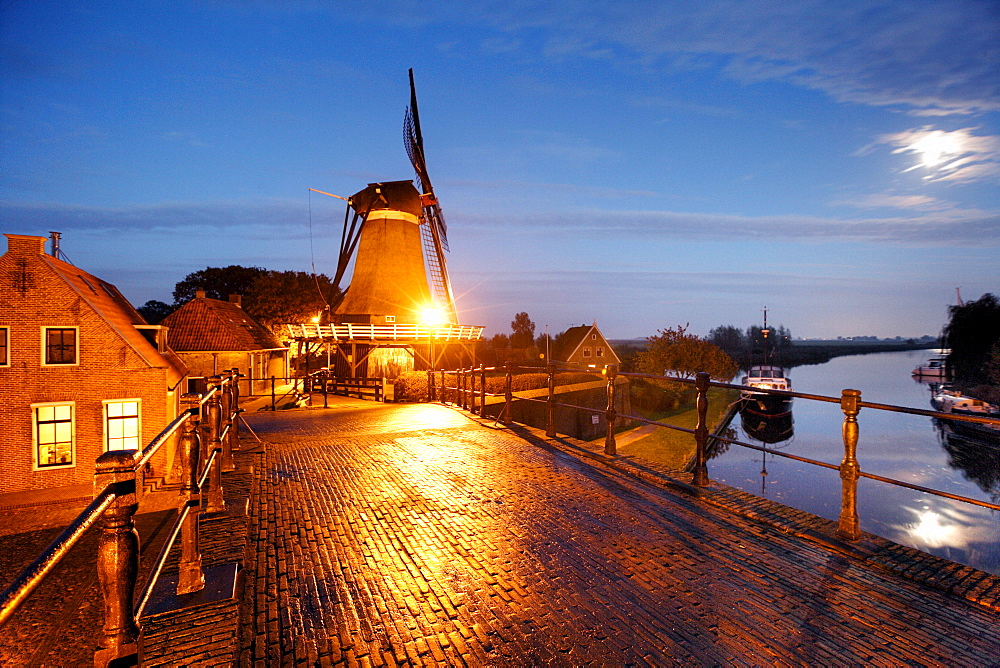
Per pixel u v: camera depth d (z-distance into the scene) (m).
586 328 64.75
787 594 3.62
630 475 6.87
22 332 16.66
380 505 5.72
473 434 10.27
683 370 42.91
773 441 31.20
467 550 4.44
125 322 20.03
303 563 4.19
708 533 4.77
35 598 4.64
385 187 34.75
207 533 4.76
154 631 3.09
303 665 2.84
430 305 35.66
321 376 27.89
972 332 39.44
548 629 3.21
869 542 4.39
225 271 55.72
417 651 2.98
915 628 3.19
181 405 3.54
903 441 29.80
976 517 18.03
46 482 16.83
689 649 2.99
